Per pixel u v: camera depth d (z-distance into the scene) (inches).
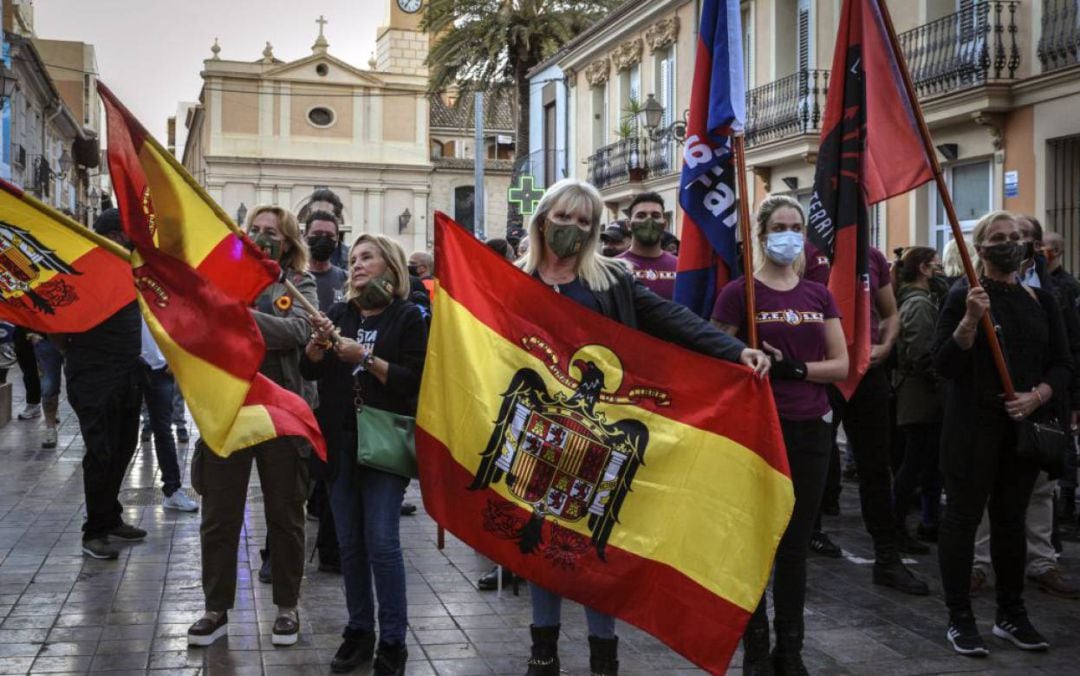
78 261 228.4
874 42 232.2
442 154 2461.9
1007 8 557.9
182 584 254.4
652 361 180.4
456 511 178.1
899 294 309.7
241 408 197.2
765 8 766.5
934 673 204.2
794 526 193.0
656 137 944.9
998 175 570.9
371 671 199.6
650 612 176.6
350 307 209.5
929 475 304.5
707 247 213.3
